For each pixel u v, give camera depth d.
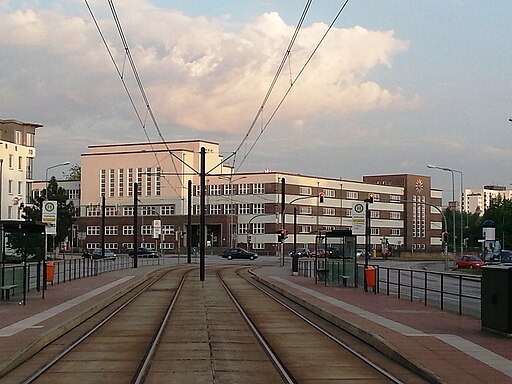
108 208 124.50
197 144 119.19
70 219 95.81
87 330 20.12
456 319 21.14
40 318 21.12
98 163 125.81
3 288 27.25
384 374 13.30
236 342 17.70
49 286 36.44
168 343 17.41
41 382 12.42
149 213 121.75
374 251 111.19
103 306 27.16
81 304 26.02
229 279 48.22
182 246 118.62
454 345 15.72
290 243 115.06
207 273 55.91
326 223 121.38
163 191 121.31
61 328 19.02
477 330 18.39
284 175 115.38
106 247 123.88
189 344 17.25
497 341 16.36
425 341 16.30
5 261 28.33
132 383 12.31
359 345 17.39
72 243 117.38
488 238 68.19
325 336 19.08
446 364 13.41
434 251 127.62
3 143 93.56
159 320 22.86
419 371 13.12
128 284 38.81
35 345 15.84
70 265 43.59
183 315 24.52
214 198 120.75
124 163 124.00
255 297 33.03
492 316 17.61
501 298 17.19
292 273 53.19
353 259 37.47
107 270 56.09
